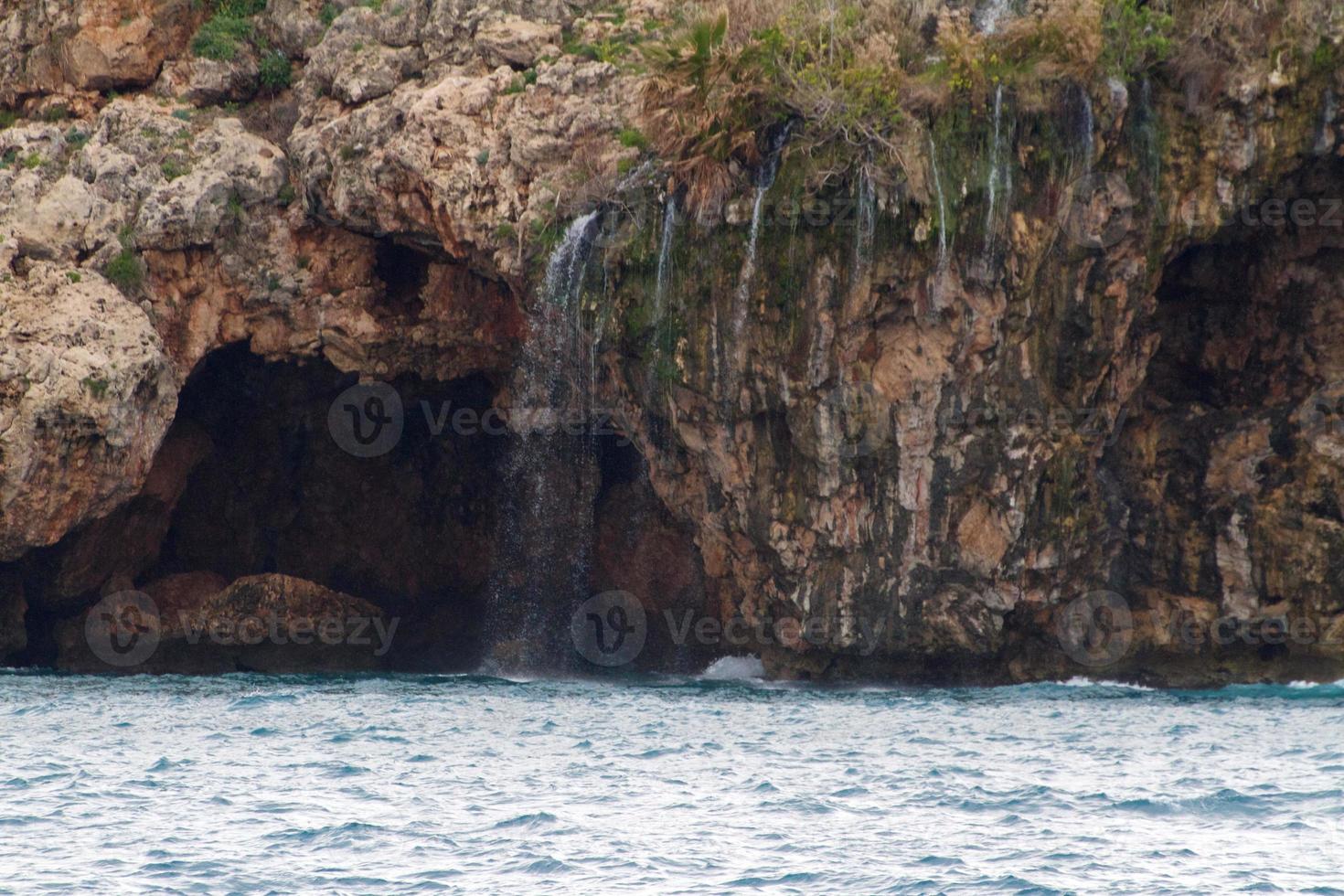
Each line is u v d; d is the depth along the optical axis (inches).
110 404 4495.6
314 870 2124.8
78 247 4719.5
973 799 2568.9
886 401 4165.8
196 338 4817.9
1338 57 3937.0
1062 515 4197.8
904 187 4052.7
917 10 4301.2
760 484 4293.8
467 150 4569.4
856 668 4343.0
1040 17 4131.4
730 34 4320.9
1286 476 4131.4
